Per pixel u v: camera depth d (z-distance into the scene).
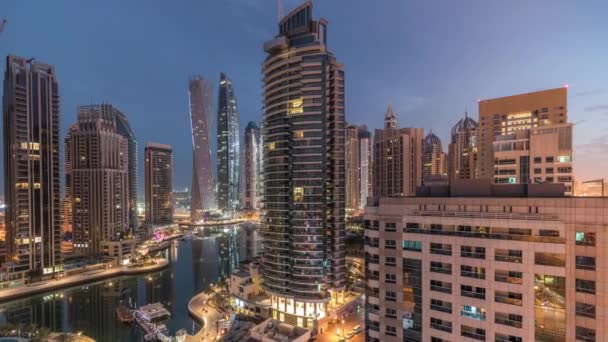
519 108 160.12
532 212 54.94
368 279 73.56
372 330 72.25
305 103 139.50
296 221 137.25
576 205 51.34
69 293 189.88
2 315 158.62
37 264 194.50
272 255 143.12
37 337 118.38
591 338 49.22
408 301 65.88
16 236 188.75
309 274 133.75
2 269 184.75
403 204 68.88
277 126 144.88
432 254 62.34
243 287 149.75
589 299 49.44
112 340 131.12
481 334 57.06
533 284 53.03
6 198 193.00
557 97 150.25
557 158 104.38
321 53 139.88
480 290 57.22
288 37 150.25
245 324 121.56
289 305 135.75
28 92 198.25
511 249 54.81
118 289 197.25
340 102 146.50
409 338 65.69
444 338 60.72
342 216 144.62
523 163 109.50
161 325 133.88
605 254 48.75
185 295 185.12
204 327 133.88
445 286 60.81
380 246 71.38
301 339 107.25
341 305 137.50
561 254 51.41
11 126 192.25
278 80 146.25
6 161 193.38
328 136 142.00
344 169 147.25
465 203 61.66
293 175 139.50
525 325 53.31
